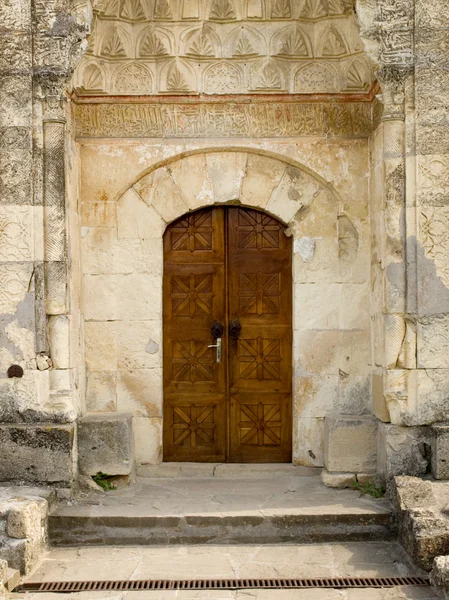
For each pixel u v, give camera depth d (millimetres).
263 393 6516
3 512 4809
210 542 5254
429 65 5594
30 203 5547
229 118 6297
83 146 6316
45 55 5566
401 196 5625
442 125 5590
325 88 6293
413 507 5020
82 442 5828
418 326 5562
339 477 5934
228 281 6500
